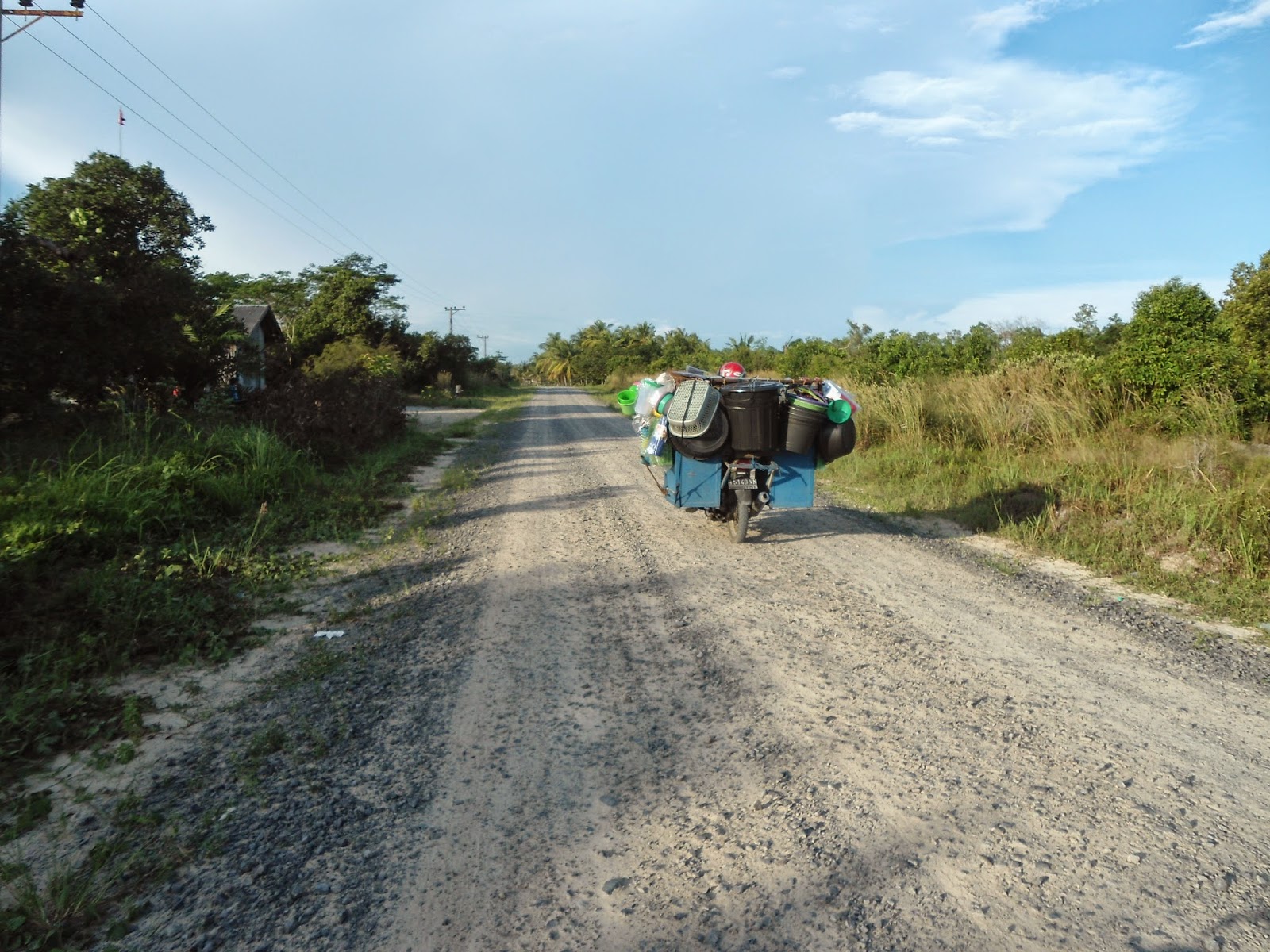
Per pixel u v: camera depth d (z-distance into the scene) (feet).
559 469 47.14
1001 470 34.78
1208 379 35.37
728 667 15.75
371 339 138.31
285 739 12.98
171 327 40.70
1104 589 21.15
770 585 21.75
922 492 34.63
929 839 9.86
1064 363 43.80
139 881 9.41
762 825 10.25
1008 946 8.00
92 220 46.19
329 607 20.24
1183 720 13.14
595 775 11.69
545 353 377.50
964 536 27.94
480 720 13.60
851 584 21.77
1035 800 10.69
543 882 9.24
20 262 32.86
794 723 13.24
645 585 21.89
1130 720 13.17
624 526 29.96
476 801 11.03
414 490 39.70
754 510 26.48
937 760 11.86
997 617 18.75
